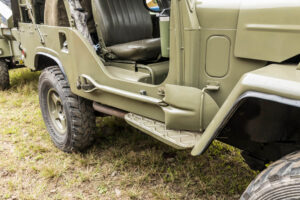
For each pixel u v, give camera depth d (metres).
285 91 1.13
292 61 1.53
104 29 2.66
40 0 3.09
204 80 1.82
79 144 2.72
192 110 1.73
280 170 1.19
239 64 1.68
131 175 2.54
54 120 3.03
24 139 3.16
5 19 4.12
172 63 1.83
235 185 2.38
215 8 1.68
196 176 2.50
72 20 2.37
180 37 1.75
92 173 2.58
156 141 3.06
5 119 3.66
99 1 2.66
